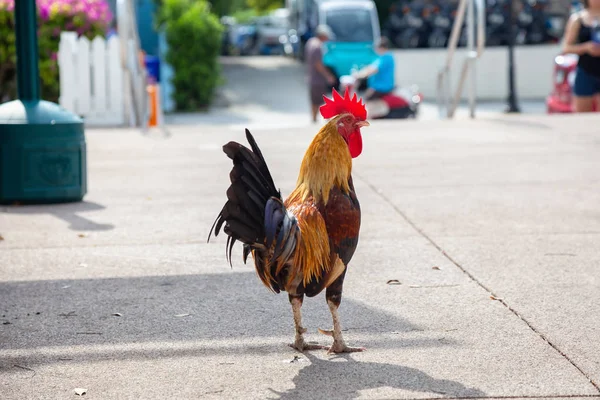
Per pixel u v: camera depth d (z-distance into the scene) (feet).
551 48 108.47
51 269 24.16
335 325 17.52
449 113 64.90
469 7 61.05
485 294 21.29
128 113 57.00
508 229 27.84
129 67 56.70
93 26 63.46
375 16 115.14
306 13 138.31
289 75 125.90
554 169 38.47
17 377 16.53
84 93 56.75
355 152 17.49
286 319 19.84
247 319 19.86
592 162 39.93
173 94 98.68
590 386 15.60
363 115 17.26
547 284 21.98
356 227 16.74
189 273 23.68
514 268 23.49
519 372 16.34
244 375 16.52
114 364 17.19
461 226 28.37
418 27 114.01
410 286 22.09
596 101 54.75
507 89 108.88
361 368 16.75
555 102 65.87
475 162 40.68
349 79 72.69
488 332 18.62
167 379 16.37
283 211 15.39
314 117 73.05
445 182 36.09
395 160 41.75
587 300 20.63
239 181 15.08
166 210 31.68
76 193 33.14
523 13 111.55
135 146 47.83
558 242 26.12
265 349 17.95
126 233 28.22
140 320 19.84
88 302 21.20
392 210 31.01
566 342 17.88
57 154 32.58
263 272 16.33
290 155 43.42
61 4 61.93
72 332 19.07
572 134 48.19
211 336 18.76
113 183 37.29
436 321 19.42
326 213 16.52
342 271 16.99
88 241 27.25
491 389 15.56
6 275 23.62
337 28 112.37
